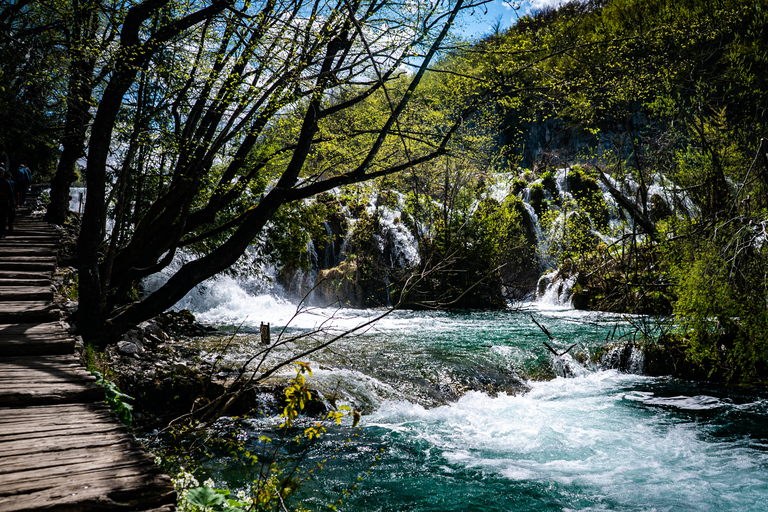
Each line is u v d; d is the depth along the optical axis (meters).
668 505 6.18
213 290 23.25
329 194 21.09
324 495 6.18
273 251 19.09
